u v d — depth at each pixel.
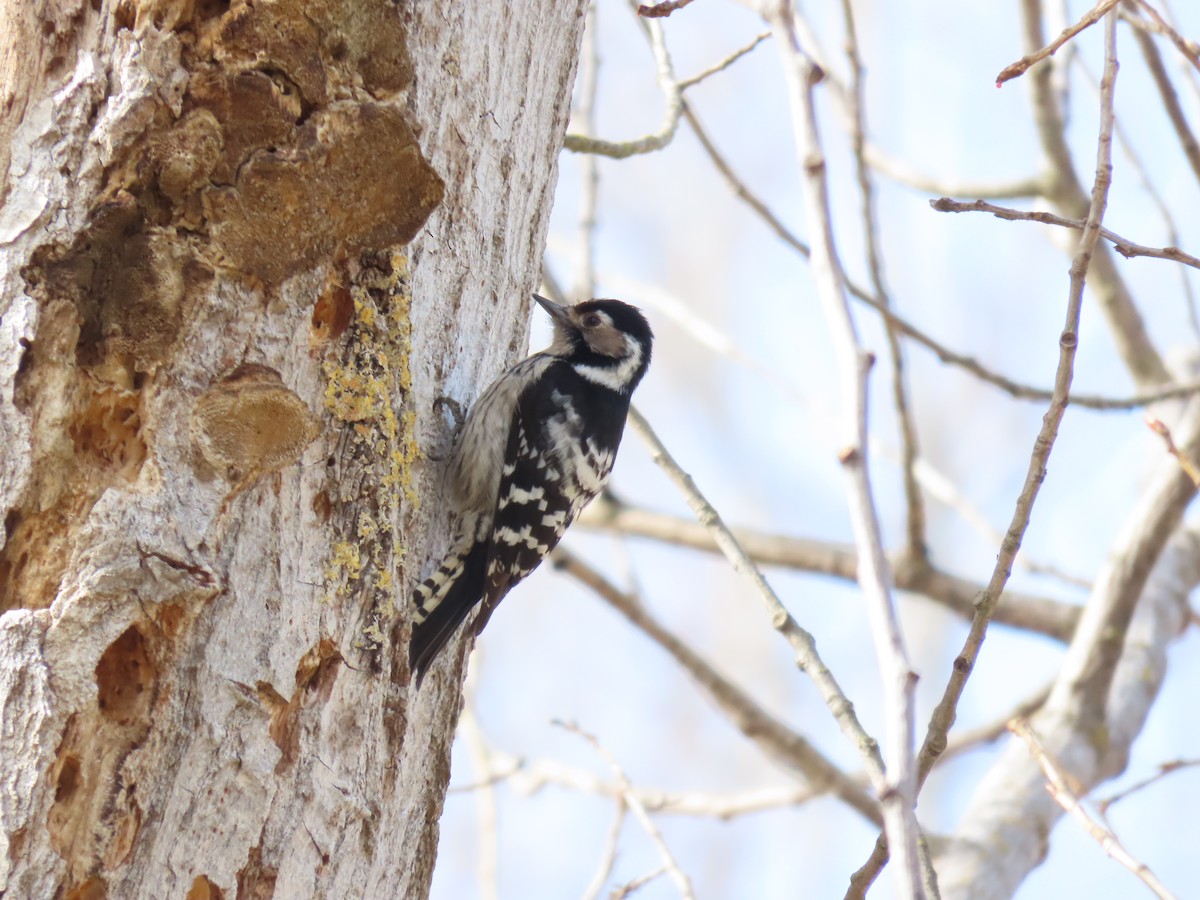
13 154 6.30
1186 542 13.30
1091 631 11.71
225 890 6.09
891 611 4.19
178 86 6.30
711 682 13.19
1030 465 6.17
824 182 4.59
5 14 6.40
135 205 6.24
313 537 6.58
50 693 5.81
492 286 8.23
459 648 8.29
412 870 7.33
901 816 4.01
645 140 10.30
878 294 11.73
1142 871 6.90
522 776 12.87
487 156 8.04
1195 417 11.61
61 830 5.85
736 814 13.02
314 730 6.51
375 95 6.84
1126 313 14.27
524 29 8.27
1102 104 6.15
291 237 6.47
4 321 6.15
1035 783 11.05
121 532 6.00
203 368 6.31
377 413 6.89
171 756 6.03
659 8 6.85
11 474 6.08
